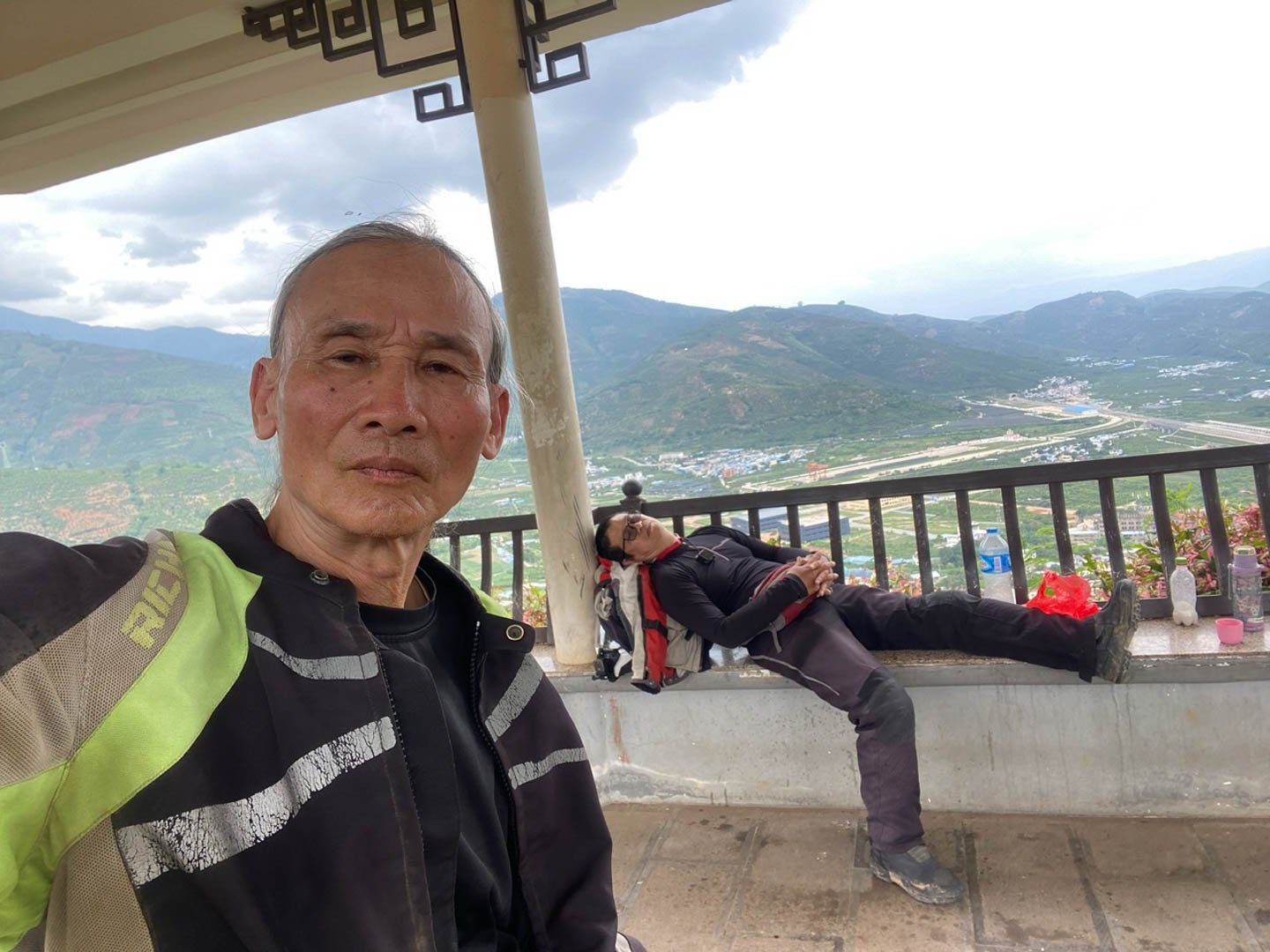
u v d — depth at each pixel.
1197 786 2.82
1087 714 2.88
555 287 3.10
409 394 0.77
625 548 3.18
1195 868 2.59
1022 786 2.97
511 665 0.95
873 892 2.67
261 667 0.64
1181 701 2.80
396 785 0.67
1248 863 2.58
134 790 0.55
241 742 0.61
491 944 0.84
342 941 0.62
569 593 3.30
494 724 0.91
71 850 0.56
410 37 2.97
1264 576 3.09
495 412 0.94
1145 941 2.33
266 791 0.61
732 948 2.48
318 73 3.72
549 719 0.97
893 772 2.67
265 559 0.71
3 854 0.52
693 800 3.29
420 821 0.71
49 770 0.53
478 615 0.91
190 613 0.63
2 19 3.21
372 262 0.79
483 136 2.94
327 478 0.77
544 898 0.94
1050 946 2.35
